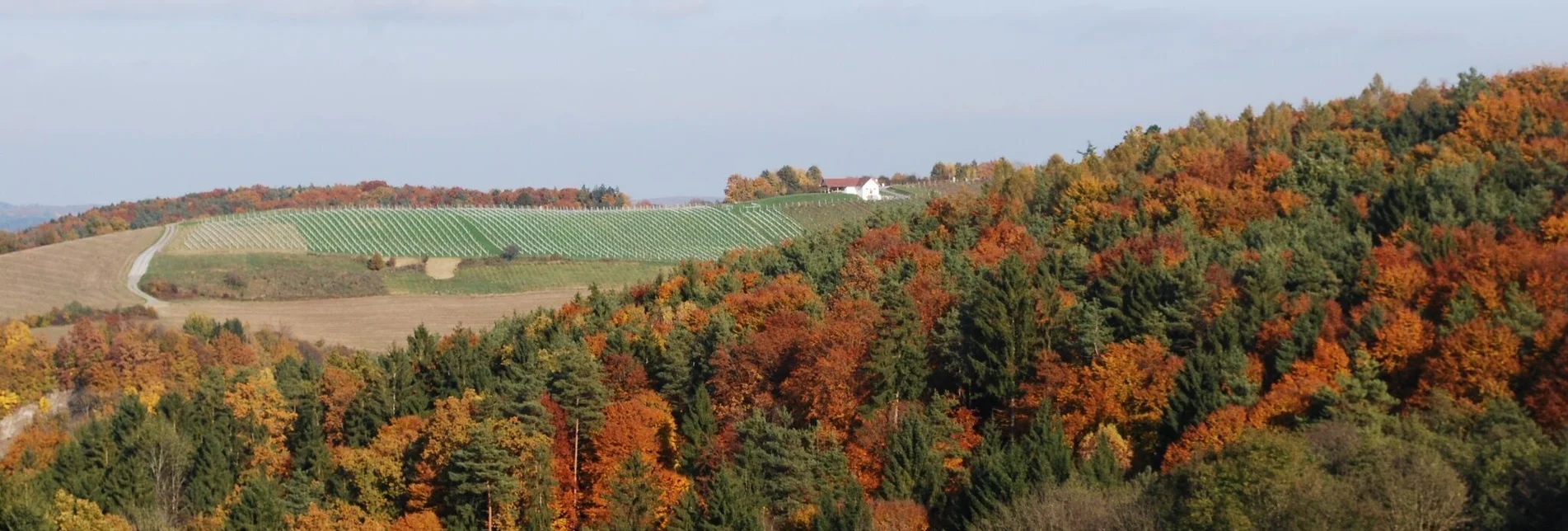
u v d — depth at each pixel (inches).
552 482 3742.6
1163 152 6486.2
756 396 4126.5
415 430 4192.9
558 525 3720.5
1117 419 3604.8
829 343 4094.5
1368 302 3890.3
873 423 3713.1
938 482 3373.5
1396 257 4109.3
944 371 4158.5
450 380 4864.7
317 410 4825.3
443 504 3831.2
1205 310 3981.3
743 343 4434.1
